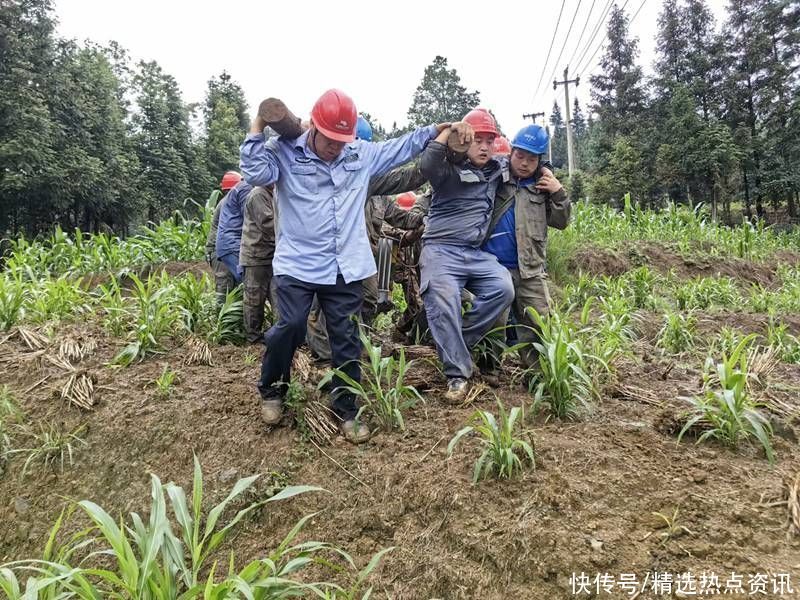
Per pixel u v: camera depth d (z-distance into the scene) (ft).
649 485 8.22
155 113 109.50
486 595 7.38
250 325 14.01
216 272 16.66
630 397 11.28
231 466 9.81
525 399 10.91
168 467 10.07
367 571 7.02
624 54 104.73
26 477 10.48
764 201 86.84
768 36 86.84
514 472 8.55
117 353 13.08
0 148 69.05
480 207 10.95
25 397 11.75
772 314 19.72
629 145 92.38
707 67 93.15
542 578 7.27
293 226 9.38
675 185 89.15
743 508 7.66
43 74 78.48
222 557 8.72
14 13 74.59
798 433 9.87
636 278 23.39
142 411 10.96
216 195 30.78
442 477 8.66
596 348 12.12
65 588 7.50
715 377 11.45
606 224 36.65
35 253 27.76
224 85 156.46
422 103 148.77
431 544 8.04
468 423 9.79
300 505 9.07
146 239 31.45
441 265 10.87
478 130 10.35
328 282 9.25
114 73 108.17
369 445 9.77
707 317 20.47
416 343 13.91
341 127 9.07
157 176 107.34
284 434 10.15
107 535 6.42
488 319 10.91
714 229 37.24
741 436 9.20
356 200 9.62
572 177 94.32
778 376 13.34
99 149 88.07
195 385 11.68
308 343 12.85
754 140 85.05
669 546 7.26
